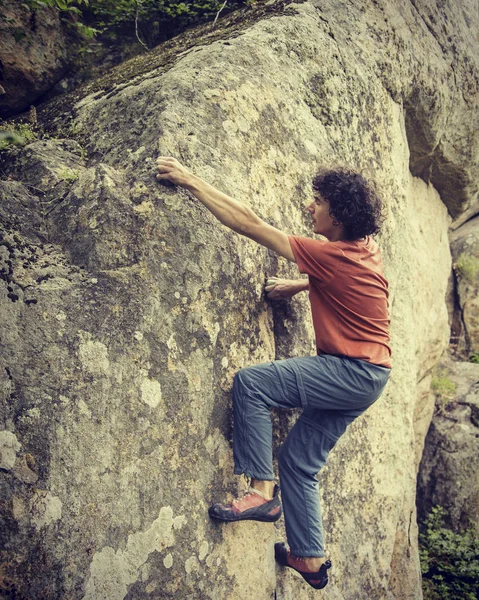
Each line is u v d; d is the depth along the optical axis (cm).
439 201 643
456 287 702
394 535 423
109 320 252
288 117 360
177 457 265
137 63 412
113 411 246
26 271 246
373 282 273
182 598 261
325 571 286
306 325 339
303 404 272
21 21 413
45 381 231
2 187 270
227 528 285
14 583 215
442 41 533
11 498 218
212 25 438
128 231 269
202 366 278
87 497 234
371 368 269
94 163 310
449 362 658
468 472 561
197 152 302
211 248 286
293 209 344
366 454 405
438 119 532
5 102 421
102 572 235
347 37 426
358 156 412
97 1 461
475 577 511
